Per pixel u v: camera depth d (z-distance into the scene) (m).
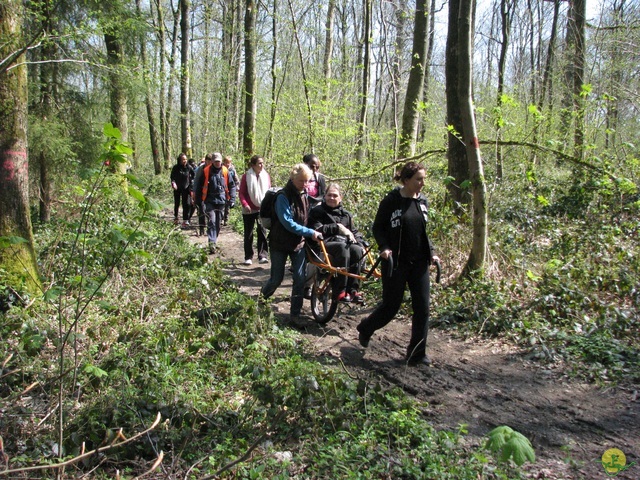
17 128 6.32
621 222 9.73
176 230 10.66
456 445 3.74
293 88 21.06
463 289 6.94
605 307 6.20
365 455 3.62
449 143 9.74
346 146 14.84
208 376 4.78
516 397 4.67
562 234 8.80
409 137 13.66
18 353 4.70
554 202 11.17
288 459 3.64
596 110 11.68
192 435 3.79
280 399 4.04
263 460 3.57
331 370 4.60
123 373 4.38
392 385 4.91
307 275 6.87
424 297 5.23
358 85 18.16
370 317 5.58
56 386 4.37
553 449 3.84
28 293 5.97
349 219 6.96
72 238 7.62
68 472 3.43
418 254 5.16
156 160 30.36
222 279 7.67
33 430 3.79
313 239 6.29
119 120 13.57
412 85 13.52
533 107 10.03
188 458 3.63
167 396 4.28
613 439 3.96
